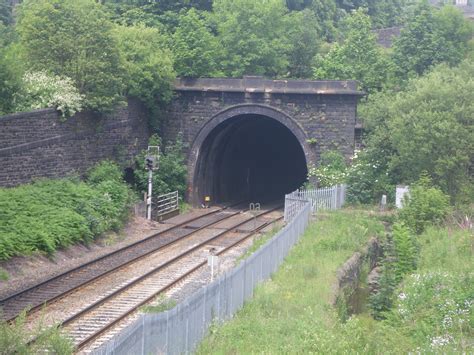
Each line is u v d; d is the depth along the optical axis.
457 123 43.06
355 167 48.28
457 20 64.06
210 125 51.50
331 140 49.97
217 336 19.30
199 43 54.56
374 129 49.81
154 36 51.09
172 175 50.31
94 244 36.00
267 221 48.03
